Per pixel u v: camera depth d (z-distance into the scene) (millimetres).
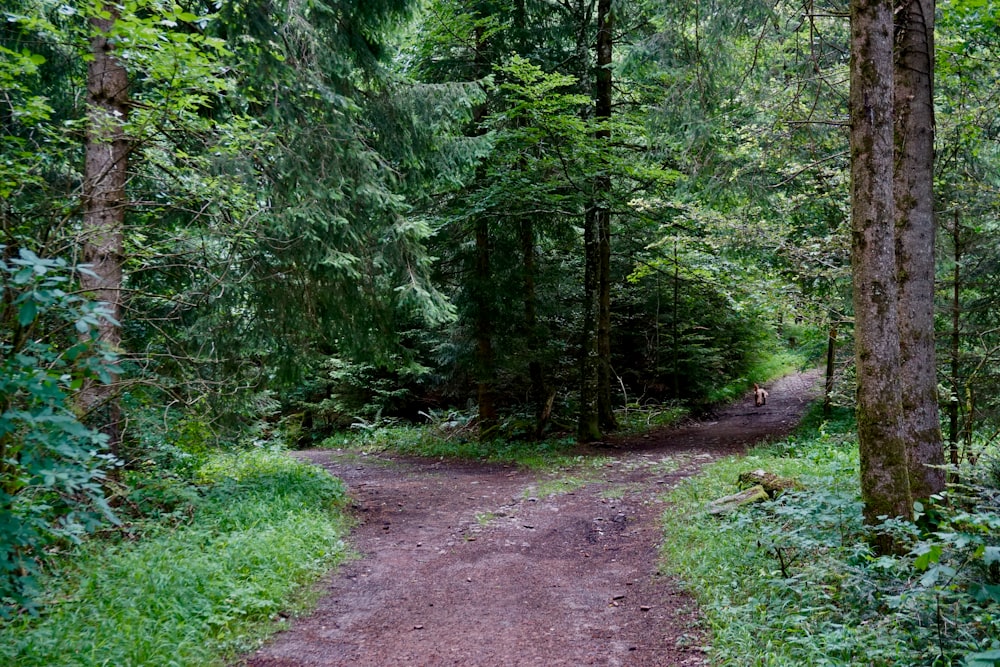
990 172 8938
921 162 6266
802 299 9781
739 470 10297
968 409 7367
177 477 7809
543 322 17688
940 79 8703
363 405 20047
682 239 11328
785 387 26109
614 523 8594
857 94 5461
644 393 20969
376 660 4859
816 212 11125
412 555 7543
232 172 7223
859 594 4805
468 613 5805
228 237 6949
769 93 9836
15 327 4145
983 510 4859
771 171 10367
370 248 9422
